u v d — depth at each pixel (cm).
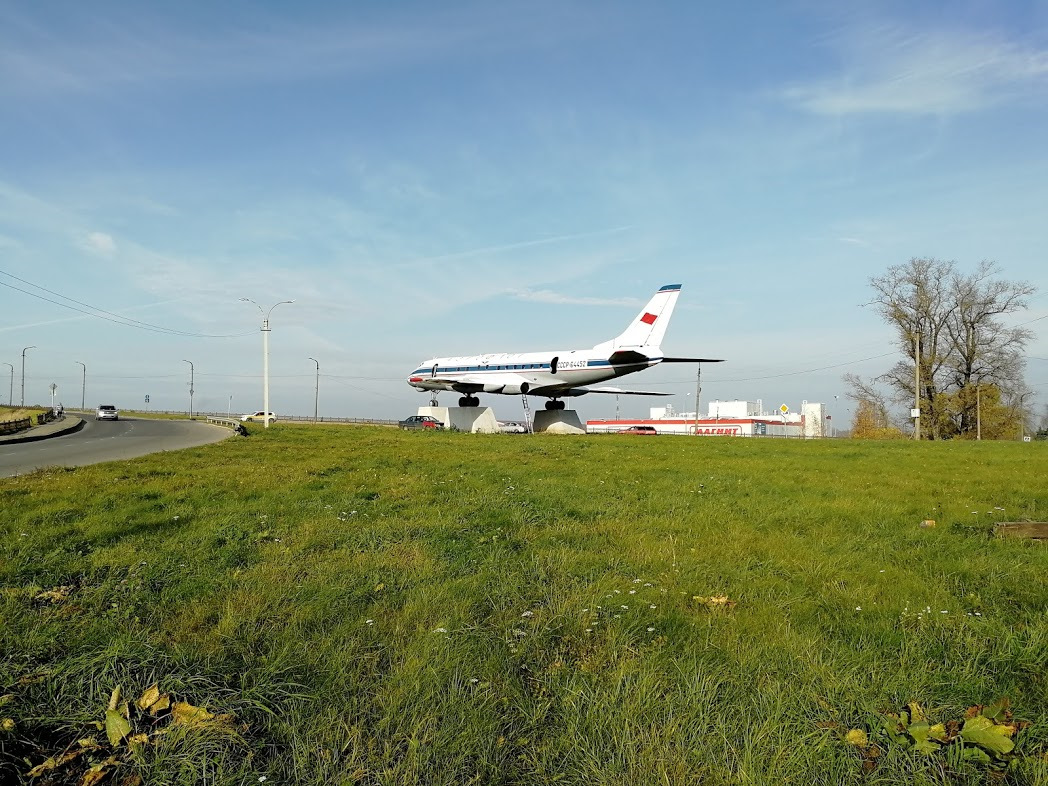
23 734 414
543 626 617
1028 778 394
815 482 1753
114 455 2842
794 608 674
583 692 489
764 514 1217
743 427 8825
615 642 577
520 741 438
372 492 1456
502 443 3350
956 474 2022
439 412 5506
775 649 561
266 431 4762
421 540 973
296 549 909
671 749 421
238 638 584
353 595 704
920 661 542
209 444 3288
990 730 420
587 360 4616
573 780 402
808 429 10394
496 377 5006
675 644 578
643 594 707
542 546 934
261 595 693
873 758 418
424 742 427
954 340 6353
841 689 495
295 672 519
